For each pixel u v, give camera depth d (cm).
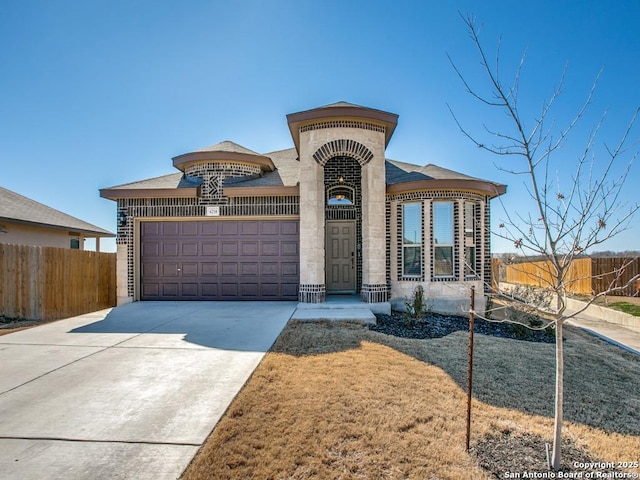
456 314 999
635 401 460
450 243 1032
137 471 282
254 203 1107
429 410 397
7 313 926
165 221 1134
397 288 1041
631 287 1507
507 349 669
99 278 1155
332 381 467
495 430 363
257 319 835
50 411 383
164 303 1079
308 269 998
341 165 1180
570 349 715
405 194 1048
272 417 370
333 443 325
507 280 2495
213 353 582
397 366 532
